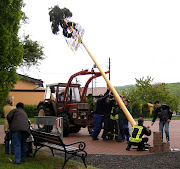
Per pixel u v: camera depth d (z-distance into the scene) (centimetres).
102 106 1014
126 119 920
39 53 2686
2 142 937
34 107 2905
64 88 1247
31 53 2641
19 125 583
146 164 595
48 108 1266
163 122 848
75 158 655
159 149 736
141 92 4359
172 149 780
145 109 3359
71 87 1252
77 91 1273
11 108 699
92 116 1195
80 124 1161
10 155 663
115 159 650
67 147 596
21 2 1648
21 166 546
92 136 1029
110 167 572
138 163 606
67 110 1184
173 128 1591
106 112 1012
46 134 573
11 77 1587
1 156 650
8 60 1557
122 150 787
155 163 604
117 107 995
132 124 849
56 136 536
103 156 687
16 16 1589
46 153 706
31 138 663
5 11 1519
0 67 1500
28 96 3045
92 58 1049
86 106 1180
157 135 736
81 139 1051
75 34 1095
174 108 4347
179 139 1051
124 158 661
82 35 1080
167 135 842
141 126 782
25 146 605
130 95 4422
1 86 1538
